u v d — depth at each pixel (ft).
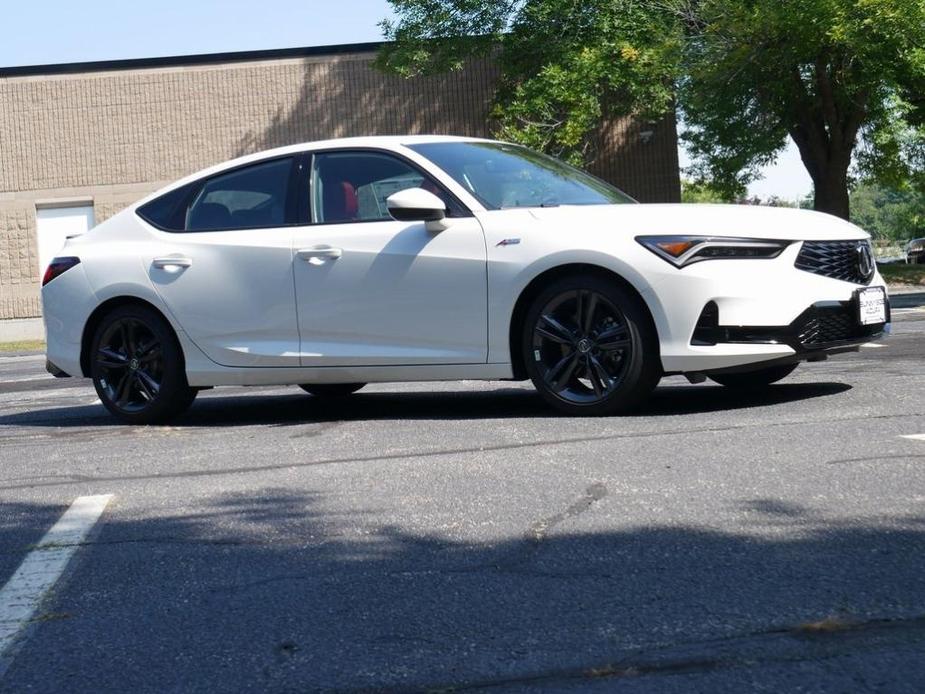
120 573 11.46
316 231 21.56
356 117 94.32
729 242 18.79
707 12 83.66
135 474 16.72
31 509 14.73
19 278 93.81
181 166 93.66
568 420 19.10
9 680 8.74
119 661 9.00
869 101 84.74
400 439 18.28
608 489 13.58
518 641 8.86
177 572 11.37
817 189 92.79
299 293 21.45
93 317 23.57
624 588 9.97
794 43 80.38
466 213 20.40
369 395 26.09
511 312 19.76
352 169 21.80
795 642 8.50
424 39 90.58
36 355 61.52
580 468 14.88
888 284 90.84
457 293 20.11
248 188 22.68
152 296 22.72
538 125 87.20
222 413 24.31
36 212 93.81
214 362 22.27
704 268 18.63
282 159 22.53
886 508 12.05
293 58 94.02
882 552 10.57
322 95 94.12
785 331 18.79
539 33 90.43
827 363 26.07
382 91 94.38
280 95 94.02
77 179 93.71
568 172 22.24
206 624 9.74
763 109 90.38
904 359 25.98
